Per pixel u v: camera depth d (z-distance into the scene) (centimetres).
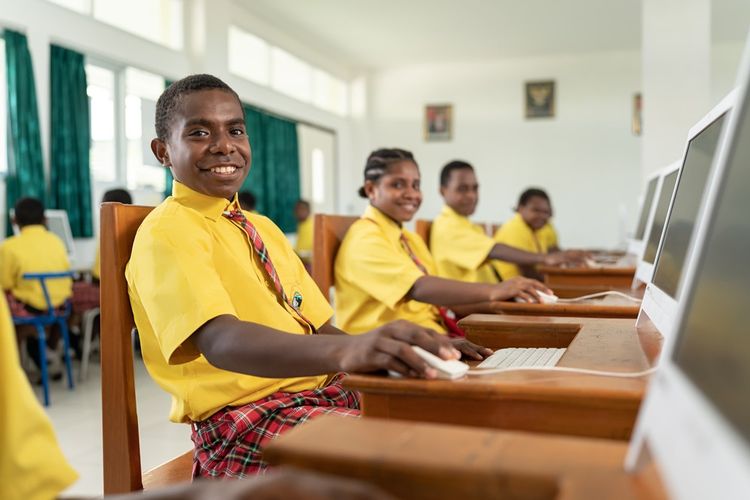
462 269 306
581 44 896
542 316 161
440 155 1006
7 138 479
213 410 122
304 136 917
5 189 477
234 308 125
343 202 1012
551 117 962
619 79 937
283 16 774
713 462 37
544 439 57
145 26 619
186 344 111
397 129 1022
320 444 56
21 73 479
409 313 203
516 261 297
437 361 89
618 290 225
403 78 1018
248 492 38
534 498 49
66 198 518
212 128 128
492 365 101
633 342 118
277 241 148
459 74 996
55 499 62
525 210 438
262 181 805
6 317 62
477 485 50
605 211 945
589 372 91
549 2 729
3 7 466
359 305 199
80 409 326
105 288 120
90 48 541
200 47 669
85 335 406
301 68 898
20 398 61
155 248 113
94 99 570
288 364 99
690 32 487
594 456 52
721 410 41
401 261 193
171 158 132
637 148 932
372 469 53
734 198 57
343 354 94
